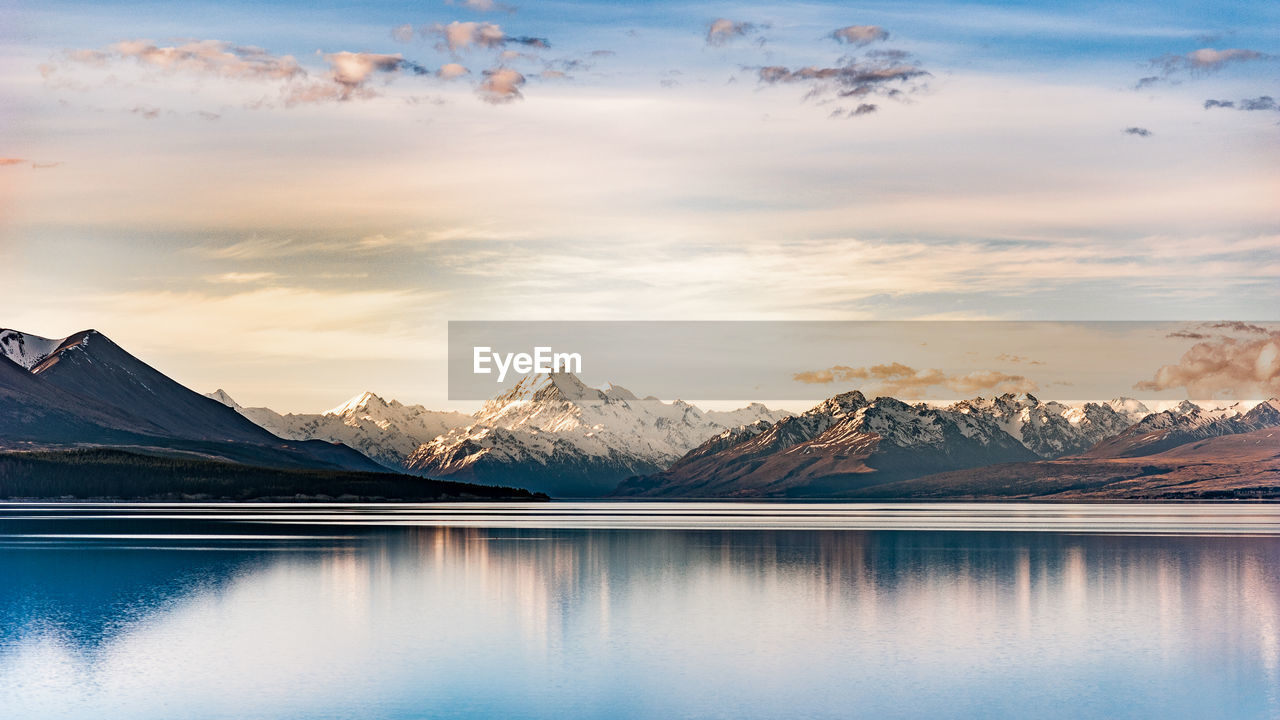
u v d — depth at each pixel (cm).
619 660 6375
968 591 9556
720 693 5562
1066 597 9150
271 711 5197
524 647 6762
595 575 10750
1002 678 5931
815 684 5769
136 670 6062
